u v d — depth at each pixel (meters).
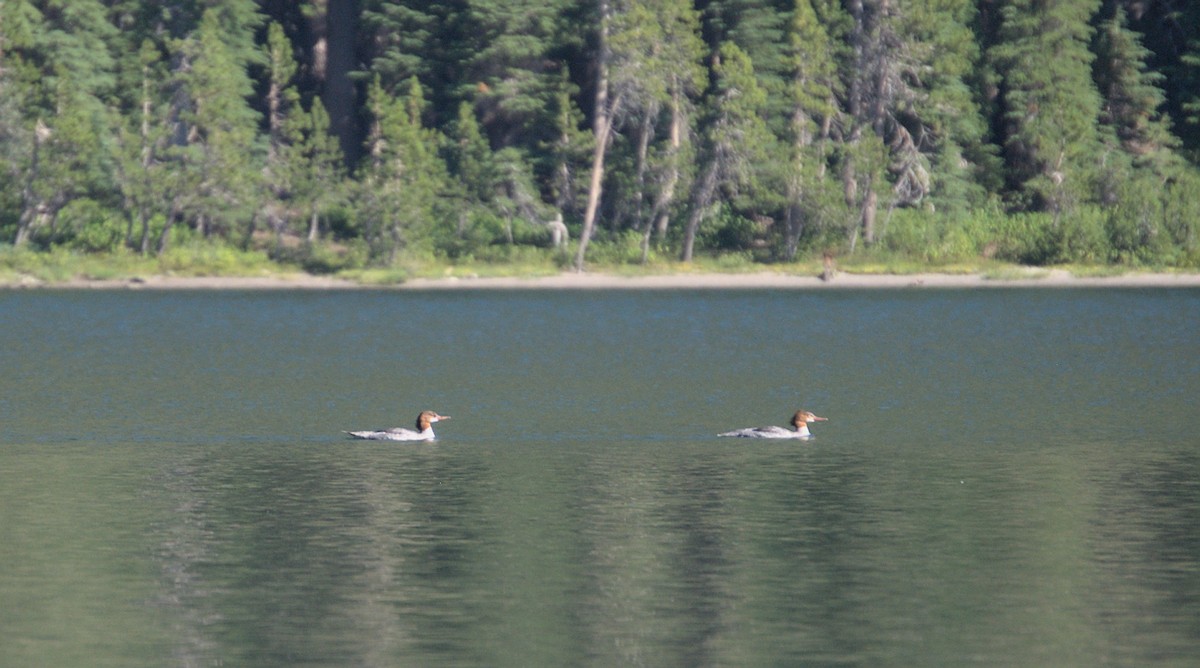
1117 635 30.91
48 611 32.94
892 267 166.12
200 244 167.25
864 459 52.06
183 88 166.00
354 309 131.62
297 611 32.84
